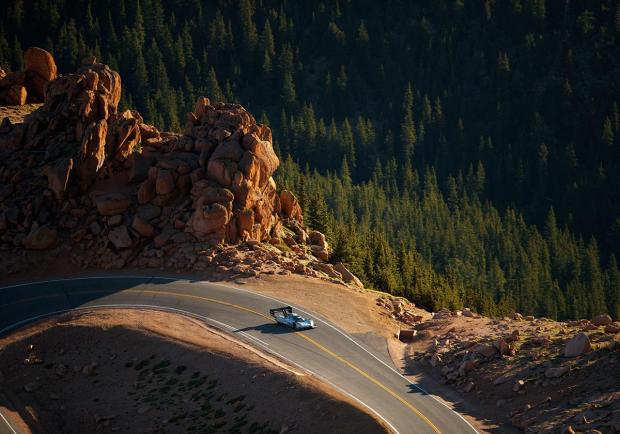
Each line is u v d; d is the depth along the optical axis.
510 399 185.75
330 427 179.25
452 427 177.75
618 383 176.25
